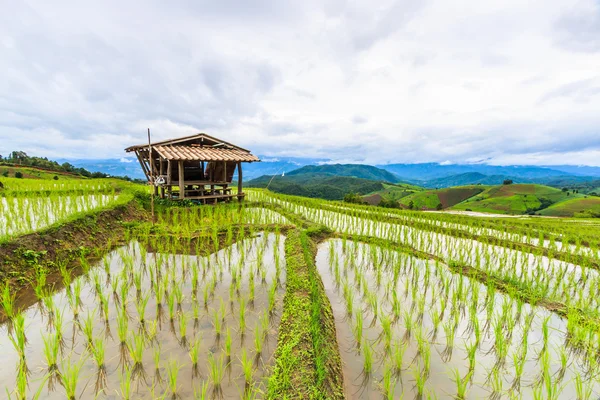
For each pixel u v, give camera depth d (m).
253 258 8.76
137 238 10.07
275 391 3.57
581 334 4.92
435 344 4.98
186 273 7.48
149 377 3.97
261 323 5.32
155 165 18.17
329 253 9.67
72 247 8.09
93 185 18.20
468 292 6.82
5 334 4.76
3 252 6.38
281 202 19.48
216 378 3.85
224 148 19.38
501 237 11.87
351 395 3.87
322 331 4.74
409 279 7.66
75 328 4.98
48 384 3.80
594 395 3.96
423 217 16.02
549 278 7.68
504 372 4.34
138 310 5.21
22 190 13.94
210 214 13.40
